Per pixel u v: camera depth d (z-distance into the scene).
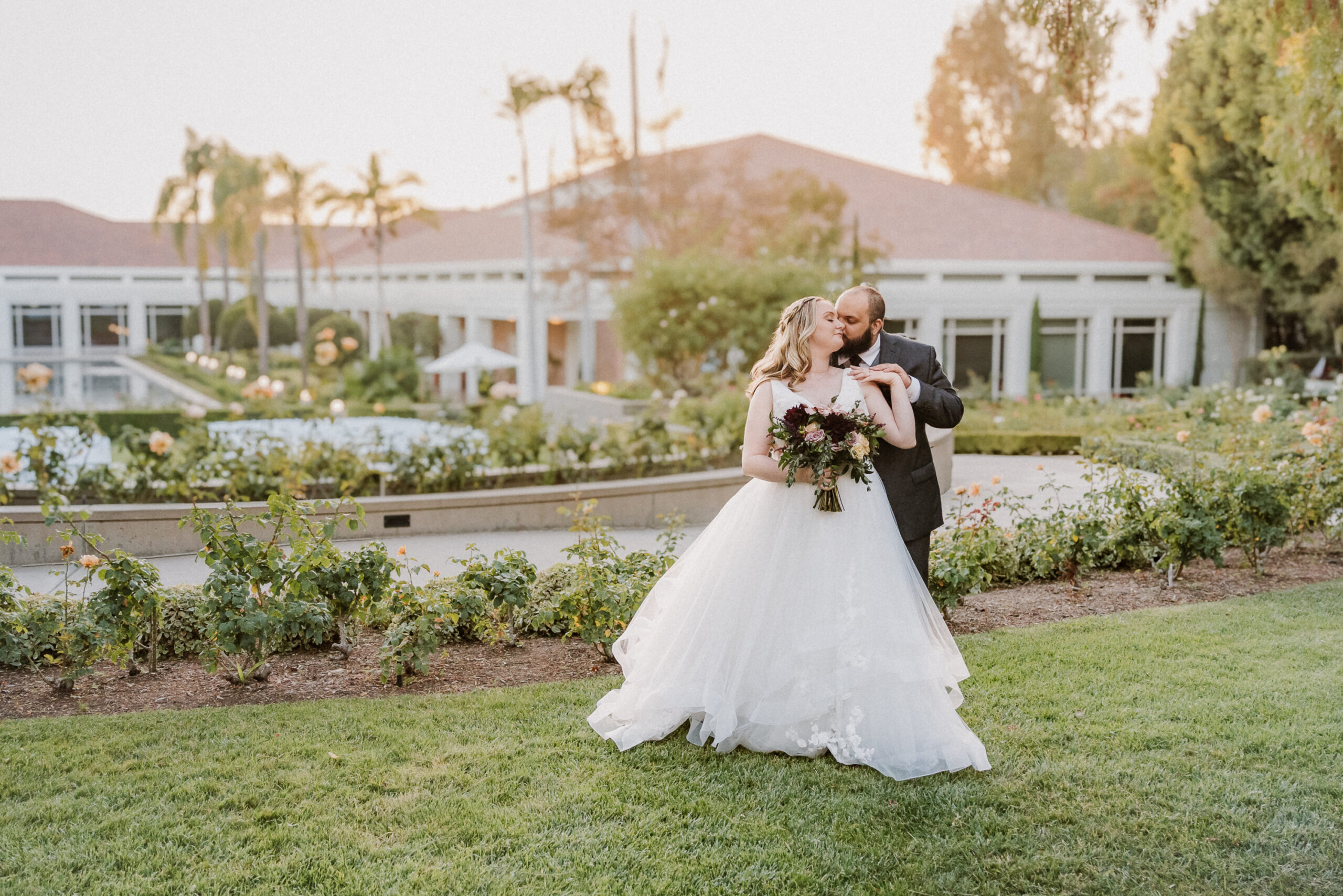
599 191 29.23
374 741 3.94
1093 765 3.62
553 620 5.38
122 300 55.28
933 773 3.58
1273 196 24.45
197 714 4.24
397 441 12.68
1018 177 45.38
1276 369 26.61
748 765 3.70
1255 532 6.48
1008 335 28.03
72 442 9.64
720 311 19.64
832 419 3.60
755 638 3.79
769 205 26.34
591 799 3.43
